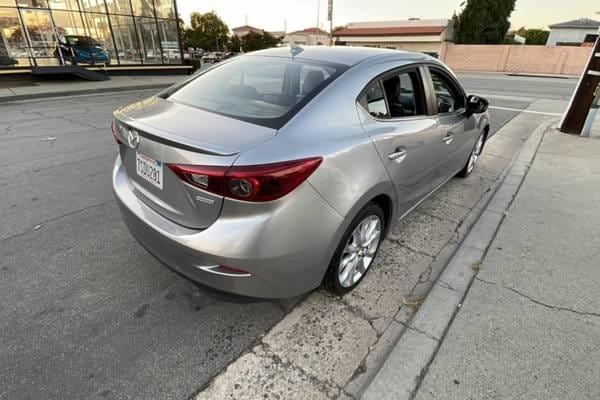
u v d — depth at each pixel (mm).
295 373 1768
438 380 1712
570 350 1880
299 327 2047
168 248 1784
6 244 2744
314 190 1669
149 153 1812
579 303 2223
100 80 13922
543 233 3016
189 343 1922
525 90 13977
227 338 1961
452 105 3215
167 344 1911
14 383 1672
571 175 4312
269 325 2057
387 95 2307
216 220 1616
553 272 2514
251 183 1496
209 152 1540
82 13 14852
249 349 1897
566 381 1708
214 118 1843
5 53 13828
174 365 1793
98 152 5000
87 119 7273
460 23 33500
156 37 16734
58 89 11281
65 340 1911
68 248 2719
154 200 1901
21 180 3949
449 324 2043
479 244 2848
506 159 5102
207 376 1743
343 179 1800
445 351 1867
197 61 18750
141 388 1673
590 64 5867
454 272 2506
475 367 1779
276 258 1647
